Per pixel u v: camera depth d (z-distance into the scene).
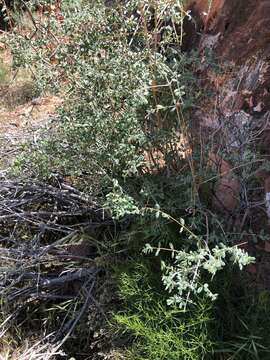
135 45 3.21
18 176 3.48
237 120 3.10
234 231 2.77
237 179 2.89
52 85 3.04
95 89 2.85
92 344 2.91
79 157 3.06
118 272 2.83
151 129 2.94
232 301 2.64
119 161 2.93
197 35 3.77
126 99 2.79
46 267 3.36
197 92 3.06
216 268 2.32
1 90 5.37
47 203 3.55
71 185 3.45
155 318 2.60
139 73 2.76
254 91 3.16
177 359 2.49
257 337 2.43
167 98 2.86
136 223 2.94
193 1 3.92
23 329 3.24
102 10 2.94
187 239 2.68
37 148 3.23
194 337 2.54
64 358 3.05
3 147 4.05
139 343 2.66
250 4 3.49
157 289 2.69
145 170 3.05
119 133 2.81
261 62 3.22
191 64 3.21
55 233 3.47
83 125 2.83
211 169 2.85
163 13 2.78
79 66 2.86
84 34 2.94
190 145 2.93
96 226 3.25
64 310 3.19
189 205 2.74
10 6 5.21
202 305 2.48
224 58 3.43
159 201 2.90
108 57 2.86
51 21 3.01
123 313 2.88
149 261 2.80
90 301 3.06
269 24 3.32
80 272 3.14
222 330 2.58
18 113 4.96
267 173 2.90
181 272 2.45
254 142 2.98
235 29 3.49
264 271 2.70
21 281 3.33
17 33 3.16
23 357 3.02
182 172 2.93
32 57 3.03
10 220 3.46
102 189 3.22
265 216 2.83
